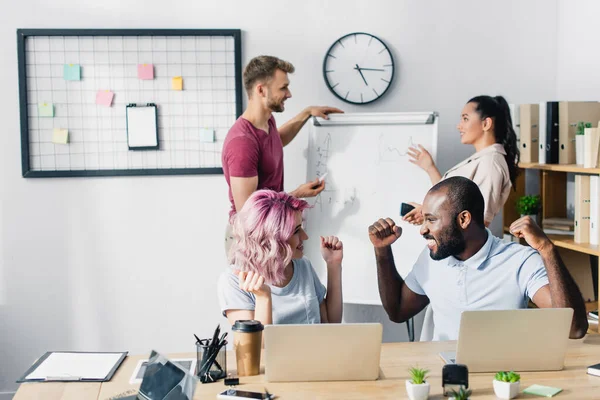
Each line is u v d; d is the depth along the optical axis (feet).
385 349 7.39
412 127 11.60
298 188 11.23
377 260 8.62
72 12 11.78
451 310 8.23
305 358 6.31
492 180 10.62
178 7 11.93
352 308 12.60
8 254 11.97
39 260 12.03
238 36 11.93
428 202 7.80
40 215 11.99
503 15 12.50
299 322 7.58
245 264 7.03
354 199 11.64
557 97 12.69
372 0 12.21
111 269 12.16
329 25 12.17
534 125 11.52
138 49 11.89
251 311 7.43
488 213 10.65
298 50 12.16
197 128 12.08
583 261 11.07
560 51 12.56
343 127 11.71
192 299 12.33
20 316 12.04
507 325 6.46
